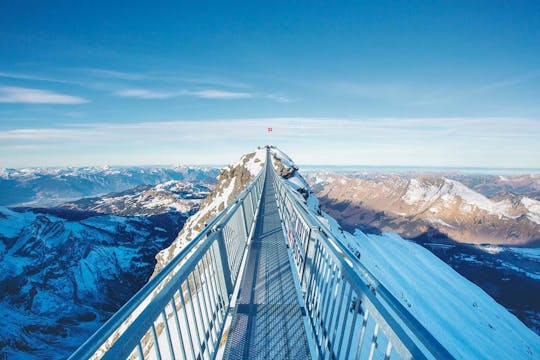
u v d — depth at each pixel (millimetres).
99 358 1503
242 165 55750
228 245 5766
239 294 5582
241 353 4016
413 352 1547
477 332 89062
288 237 8992
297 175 43312
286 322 4691
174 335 6457
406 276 127250
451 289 130500
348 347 2592
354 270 2807
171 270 2607
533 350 88375
